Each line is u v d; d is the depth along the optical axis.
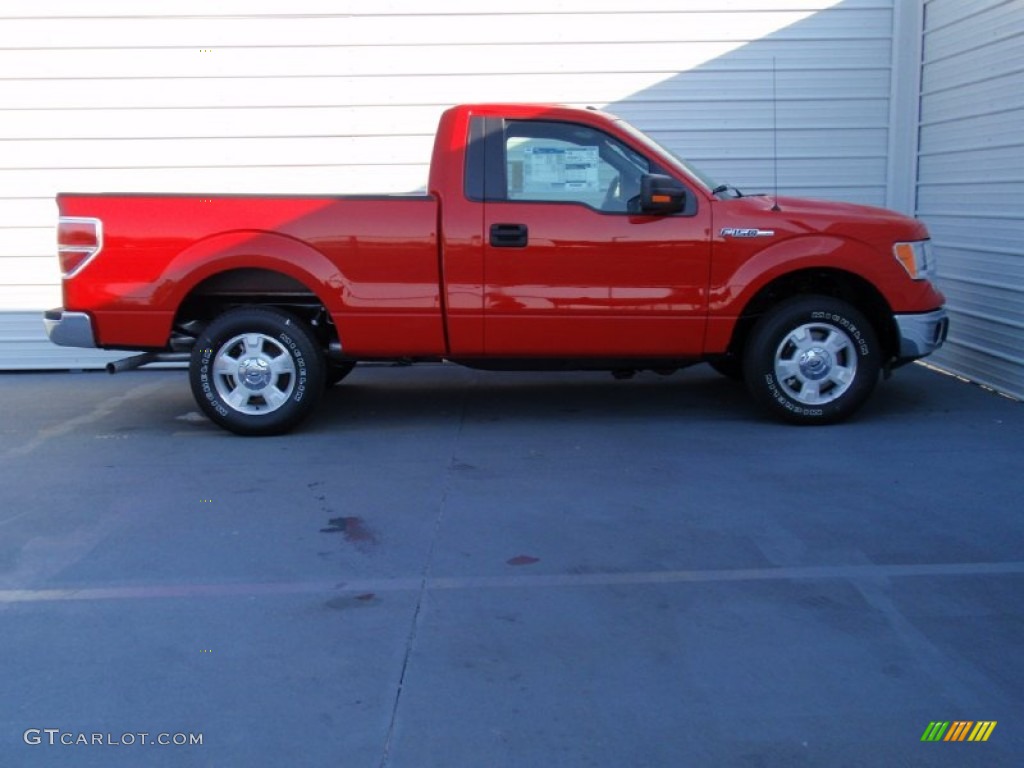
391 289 7.40
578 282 7.40
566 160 7.43
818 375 7.65
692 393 9.03
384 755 3.68
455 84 10.06
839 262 7.40
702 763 3.62
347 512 6.09
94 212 7.35
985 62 8.79
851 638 4.49
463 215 7.33
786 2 10.03
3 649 4.48
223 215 7.36
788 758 3.64
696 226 7.35
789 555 5.38
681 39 10.05
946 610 4.74
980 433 7.54
